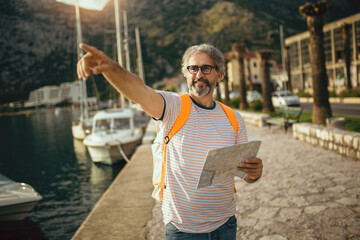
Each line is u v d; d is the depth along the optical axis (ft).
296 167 19.80
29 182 38.96
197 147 5.04
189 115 5.14
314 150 24.85
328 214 11.76
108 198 16.70
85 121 75.25
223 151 4.46
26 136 111.24
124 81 4.02
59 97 516.73
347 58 89.71
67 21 503.61
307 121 40.63
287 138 32.71
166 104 4.94
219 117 5.45
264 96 61.77
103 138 43.86
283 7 601.62
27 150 72.74
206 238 5.06
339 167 18.80
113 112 49.32
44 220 24.03
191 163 5.02
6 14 374.22
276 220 11.75
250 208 13.34
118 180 21.08
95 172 42.01
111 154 43.04
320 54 34.58
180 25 605.73
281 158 22.99
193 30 564.30
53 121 205.26
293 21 554.46
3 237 19.21
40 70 495.00
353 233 10.08
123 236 11.59
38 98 505.25
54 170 45.93
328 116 34.96
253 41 445.37
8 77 479.82
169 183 5.14
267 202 13.84
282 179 17.29
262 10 581.94
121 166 44.16
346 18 103.55
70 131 119.44
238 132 5.68
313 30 34.94
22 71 490.49
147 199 16.21
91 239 11.40
